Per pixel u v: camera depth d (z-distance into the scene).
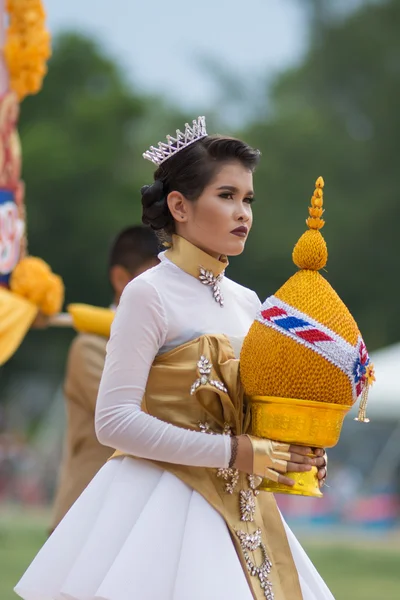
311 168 64.75
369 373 7.54
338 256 62.78
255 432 7.52
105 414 7.48
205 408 7.53
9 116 14.60
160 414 7.55
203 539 7.26
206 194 7.76
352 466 48.53
